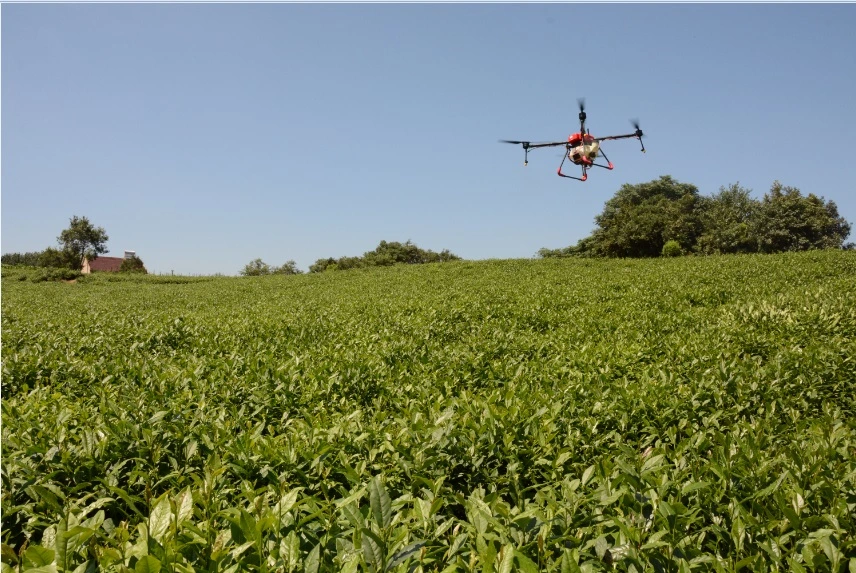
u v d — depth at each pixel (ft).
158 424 12.74
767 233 172.55
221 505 9.25
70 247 185.57
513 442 12.31
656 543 7.22
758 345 24.98
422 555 7.21
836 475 9.89
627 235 181.27
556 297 55.52
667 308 45.73
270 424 15.16
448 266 119.14
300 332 33.91
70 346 27.86
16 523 9.27
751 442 11.29
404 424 13.65
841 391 17.84
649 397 15.58
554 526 8.23
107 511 10.34
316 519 8.66
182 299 79.56
